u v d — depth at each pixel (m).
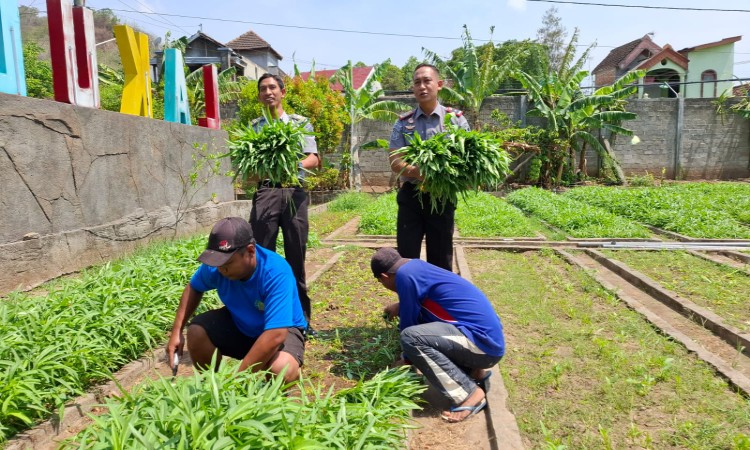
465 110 22.06
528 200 15.17
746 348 4.34
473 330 3.39
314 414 2.50
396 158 4.42
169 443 2.13
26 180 5.64
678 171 22.59
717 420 3.18
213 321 3.45
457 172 4.16
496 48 39.59
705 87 31.59
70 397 3.38
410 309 3.50
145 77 8.54
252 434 2.26
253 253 3.07
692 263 7.42
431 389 3.73
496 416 3.24
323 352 4.28
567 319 5.07
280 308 3.09
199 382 2.57
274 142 4.37
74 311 4.01
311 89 18.47
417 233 4.61
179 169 8.91
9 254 5.34
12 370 3.07
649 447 2.92
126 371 3.86
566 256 7.96
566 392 3.58
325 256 8.34
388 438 2.63
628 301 5.48
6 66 5.73
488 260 7.93
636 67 30.67
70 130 6.30
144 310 4.32
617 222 10.71
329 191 20.14
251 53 36.72
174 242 7.29
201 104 21.72
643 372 3.78
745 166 22.55
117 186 7.20
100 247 6.73
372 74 21.45
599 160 22.67
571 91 21.06
